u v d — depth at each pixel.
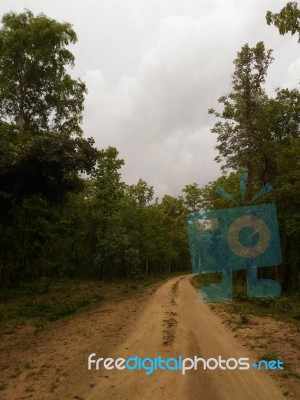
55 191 17.16
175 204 76.31
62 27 22.58
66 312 15.70
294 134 24.70
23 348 9.34
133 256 42.22
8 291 23.11
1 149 14.99
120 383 6.37
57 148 15.09
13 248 26.81
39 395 5.87
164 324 12.05
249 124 24.03
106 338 10.01
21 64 22.86
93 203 38.72
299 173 22.11
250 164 24.78
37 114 24.84
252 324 12.11
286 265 25.39
